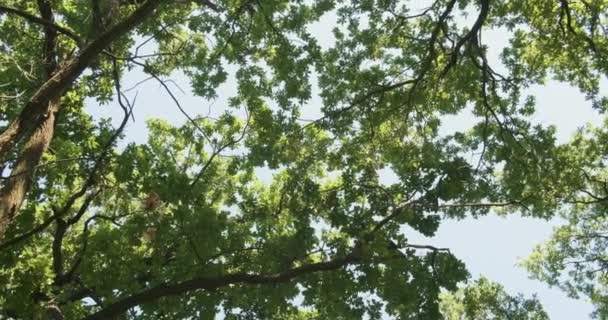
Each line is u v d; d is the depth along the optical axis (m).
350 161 14.23
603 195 15.53
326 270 11.34
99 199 11.44
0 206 8.03
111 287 10.75
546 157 13.91
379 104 14.02
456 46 12.53
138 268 11.06
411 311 11.42
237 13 11.95
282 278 10.80
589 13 14.16
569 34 13.94
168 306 11.20
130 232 11.12
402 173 13.53
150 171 10.87
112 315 9.91
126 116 8.99
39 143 9.09
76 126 13.00
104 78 13.43
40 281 9.16
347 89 13.82
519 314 13.46
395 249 11.69
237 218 13.38
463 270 11.50
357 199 13.02
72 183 11.15
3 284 9.14
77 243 11.51
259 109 13.78
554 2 13.77
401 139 14.47
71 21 11.64
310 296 11.79
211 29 12.93
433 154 13.86
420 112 14.51
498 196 13.78
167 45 13.20
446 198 12.30
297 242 11.93
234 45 13.12
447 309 15.28
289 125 13.71
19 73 11.37
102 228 10.95
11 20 12.46
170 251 12.08
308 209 13.22
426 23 13.84
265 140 13.78
